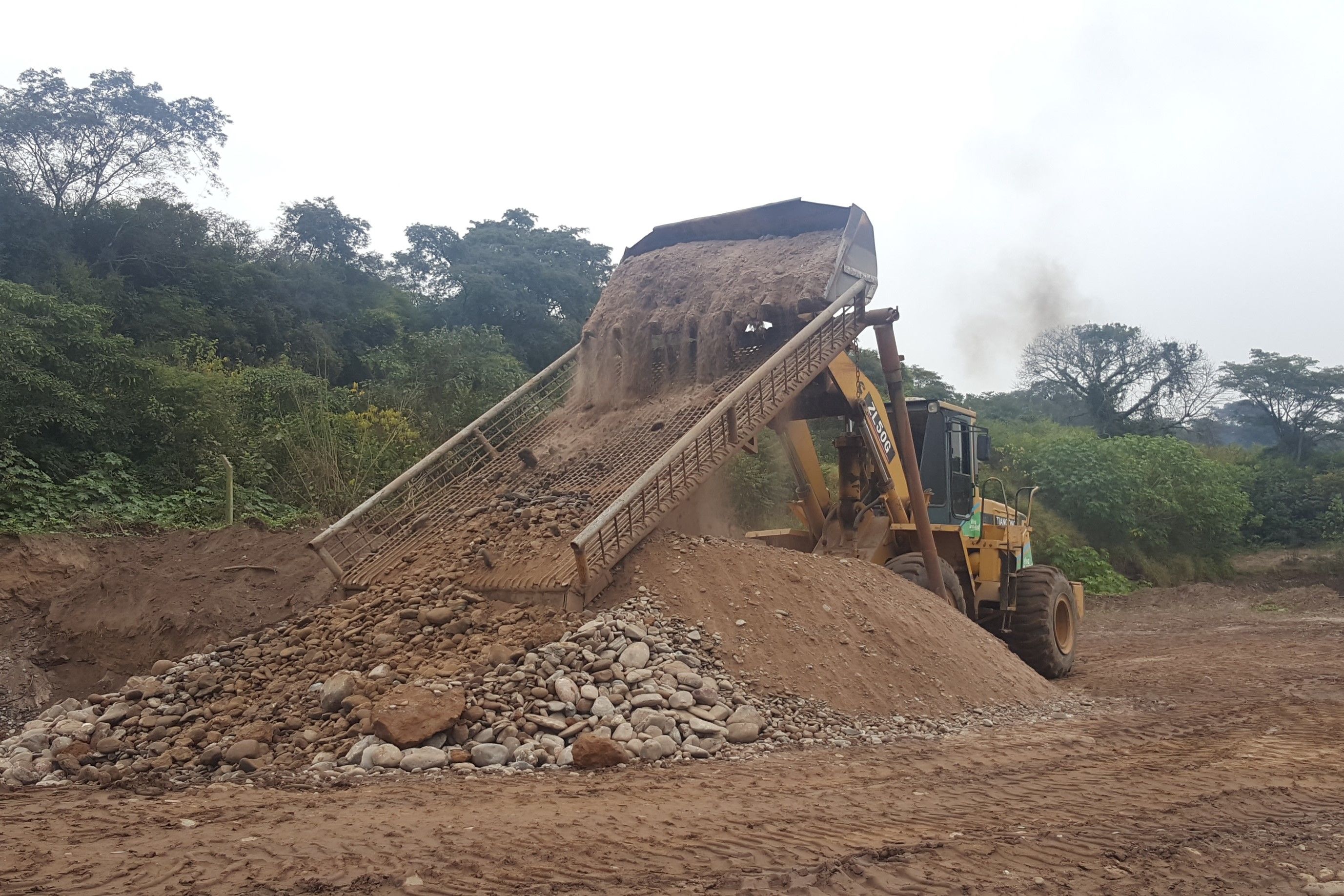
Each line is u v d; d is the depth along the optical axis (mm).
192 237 31391
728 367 10961
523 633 7863
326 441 16500
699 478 9477
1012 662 10492
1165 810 5473
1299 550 37906
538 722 6910
